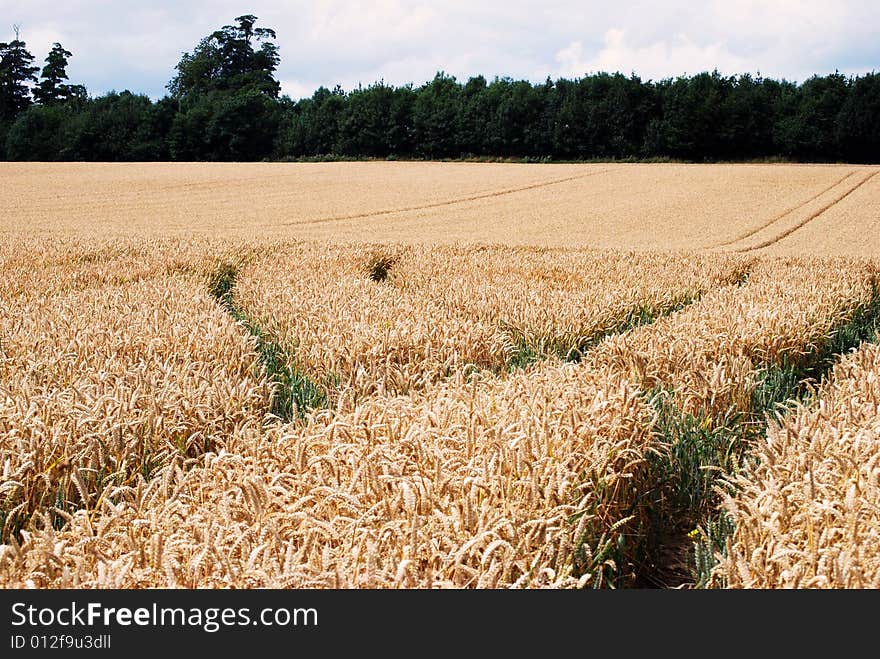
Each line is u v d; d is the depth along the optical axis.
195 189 51.38
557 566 3.06
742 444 5.69
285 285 12.72
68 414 4.55
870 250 26.28
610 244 28.42
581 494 3.75
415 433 3.97
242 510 3.34
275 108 90.81
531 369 7.32
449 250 20.16
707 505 4.98
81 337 7.35
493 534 2.96
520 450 3.72
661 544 4.64
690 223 35.44
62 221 34.94
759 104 76.06
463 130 83.44
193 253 17.84
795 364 8.03
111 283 14.17
